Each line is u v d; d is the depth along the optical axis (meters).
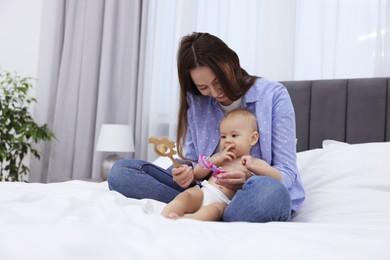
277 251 0.61
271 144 1.21
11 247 0.54
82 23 2.74
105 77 2.64
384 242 0.67
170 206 1.02
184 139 1.44
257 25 2.33
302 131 2.04
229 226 0.79
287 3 2.20
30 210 0.77
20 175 2.85
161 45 2.56
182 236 0.66
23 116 2.67
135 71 2.61
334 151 1.57
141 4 2.64
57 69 2.80
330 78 2.12
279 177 1.09
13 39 3.01
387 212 1.07
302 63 2.20
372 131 1.85
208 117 1.37
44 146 2.81
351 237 0.69
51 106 2.81
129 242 0.60
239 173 1.08
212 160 1.26
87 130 2.69
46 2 2.82
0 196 0.91
